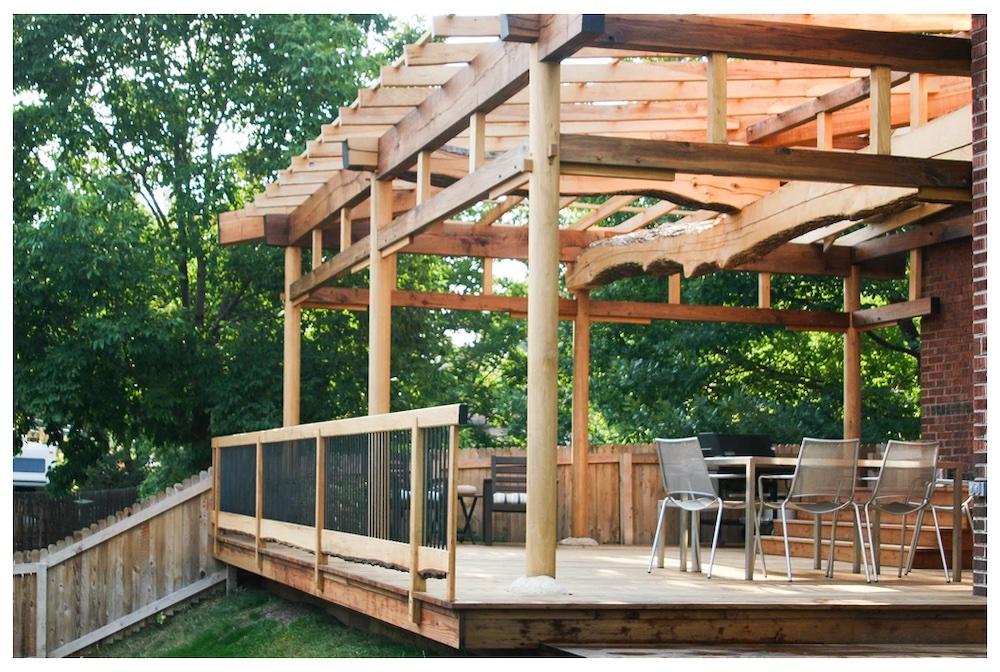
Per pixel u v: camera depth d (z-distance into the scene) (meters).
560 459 13.48
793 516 11.95
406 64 8.60
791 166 7.52
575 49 7.14
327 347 16.98
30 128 17.56
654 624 6.41
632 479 13.27
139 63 17.77
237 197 18.62
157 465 24.69
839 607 6.64
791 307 19.52
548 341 7.09
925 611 6.77
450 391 23.06
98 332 15.09
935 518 8.72
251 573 12.29
